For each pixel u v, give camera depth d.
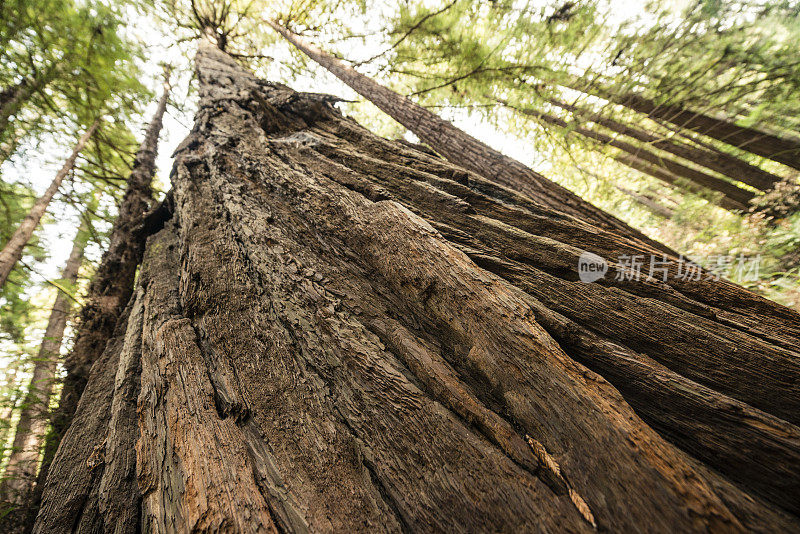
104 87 7.34
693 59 4.55
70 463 2.69
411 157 4.16
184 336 2.72
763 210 5.52
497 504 1.55
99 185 8.93
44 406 4.35
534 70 5.65
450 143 5.25
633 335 2.27
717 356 2.07
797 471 1.52
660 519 1.30
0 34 5.92
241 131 4.78
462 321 2.20
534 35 5.35
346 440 2.06
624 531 1.32
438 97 7.09
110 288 5.52
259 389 2.37
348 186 3.55
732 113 4.88
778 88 4.30
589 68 5.23
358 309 2.66
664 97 4.97
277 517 1.74
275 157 4.29
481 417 1.85
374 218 2.97
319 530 1.66
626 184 9.69
